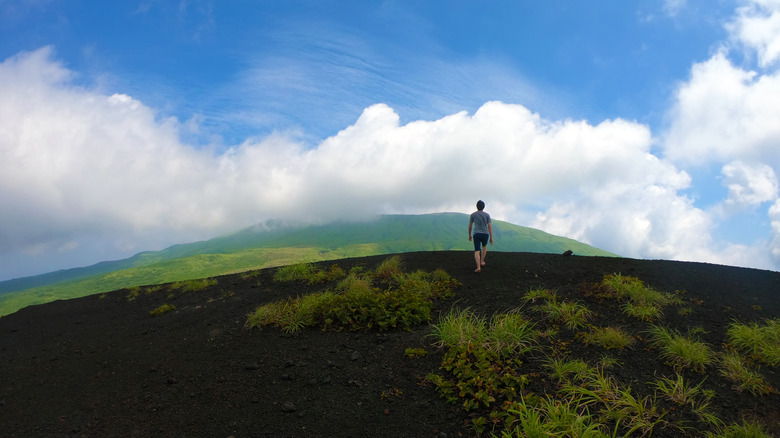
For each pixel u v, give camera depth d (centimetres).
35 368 784
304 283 1223
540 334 617
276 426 456
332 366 592
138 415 519
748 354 534
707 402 425
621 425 392
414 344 632
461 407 452
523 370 514
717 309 720
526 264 1152
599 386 450
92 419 523
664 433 380
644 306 715
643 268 1044
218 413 499
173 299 1345
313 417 467
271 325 794
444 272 1065
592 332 617
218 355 691
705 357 504
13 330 1254
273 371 597
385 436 420
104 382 653
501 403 448
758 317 675
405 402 479
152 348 794
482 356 534
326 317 767
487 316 734
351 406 482
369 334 702
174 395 564
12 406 599
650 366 509
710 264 1093
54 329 1195
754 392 439
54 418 540
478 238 1090
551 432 369
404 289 891
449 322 648
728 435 362
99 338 966
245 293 1214
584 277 960
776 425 381
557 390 459
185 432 463
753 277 942
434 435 414
